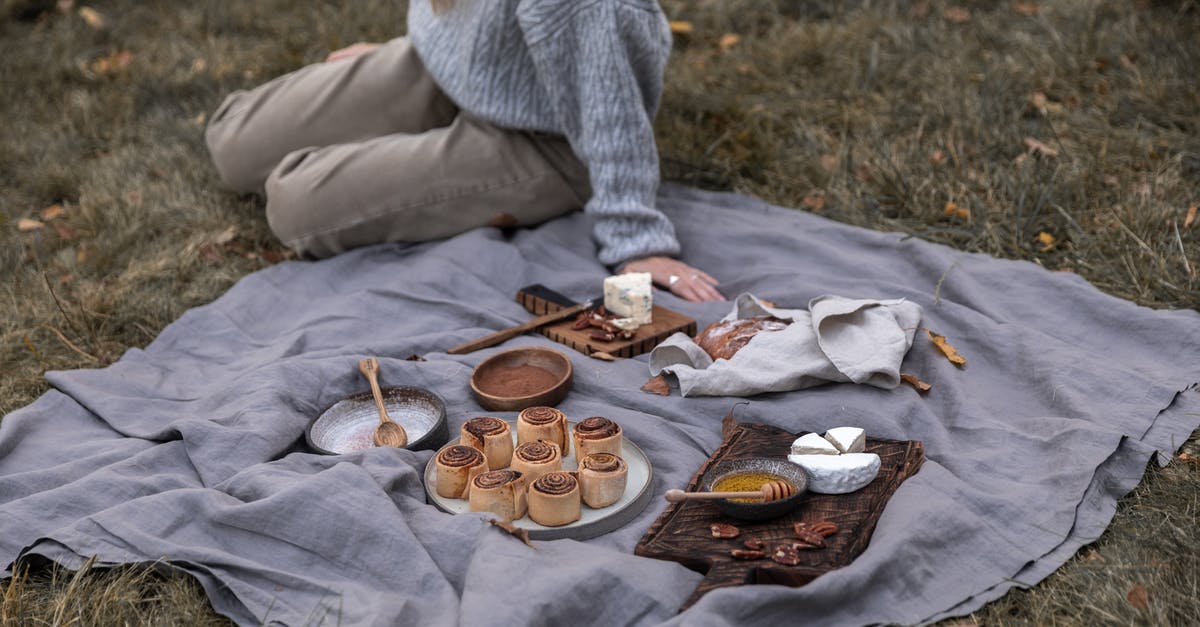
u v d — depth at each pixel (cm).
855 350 259
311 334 302
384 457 227
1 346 308
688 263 344
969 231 347
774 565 194
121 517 218
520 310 317
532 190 347
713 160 408
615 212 325
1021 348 269
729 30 520
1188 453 234
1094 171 365
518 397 259
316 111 366
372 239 353
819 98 447
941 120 413
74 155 441
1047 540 208
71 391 275
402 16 540
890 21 496
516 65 330
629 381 270
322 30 534
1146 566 201
